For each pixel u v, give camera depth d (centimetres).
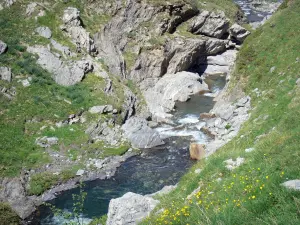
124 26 5494
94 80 4394
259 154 1560
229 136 3309
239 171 1519
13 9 4772
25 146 3400
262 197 1067
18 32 4544
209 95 5097
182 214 1312
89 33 4991
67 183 3089
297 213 894
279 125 2138
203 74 5919
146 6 5678
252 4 9156
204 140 3750
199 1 6612
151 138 3772
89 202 2809
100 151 3559
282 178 1139
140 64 5197
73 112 3897
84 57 4616
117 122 4012
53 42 4559
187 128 4103
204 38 6038
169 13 5838
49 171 3195
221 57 6162
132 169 3325
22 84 4016
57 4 5109
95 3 5503
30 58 4306
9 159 3195
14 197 2870
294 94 2759
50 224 2548
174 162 3422
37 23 4706
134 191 2962
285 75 3350
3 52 4228
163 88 5084
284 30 3984
